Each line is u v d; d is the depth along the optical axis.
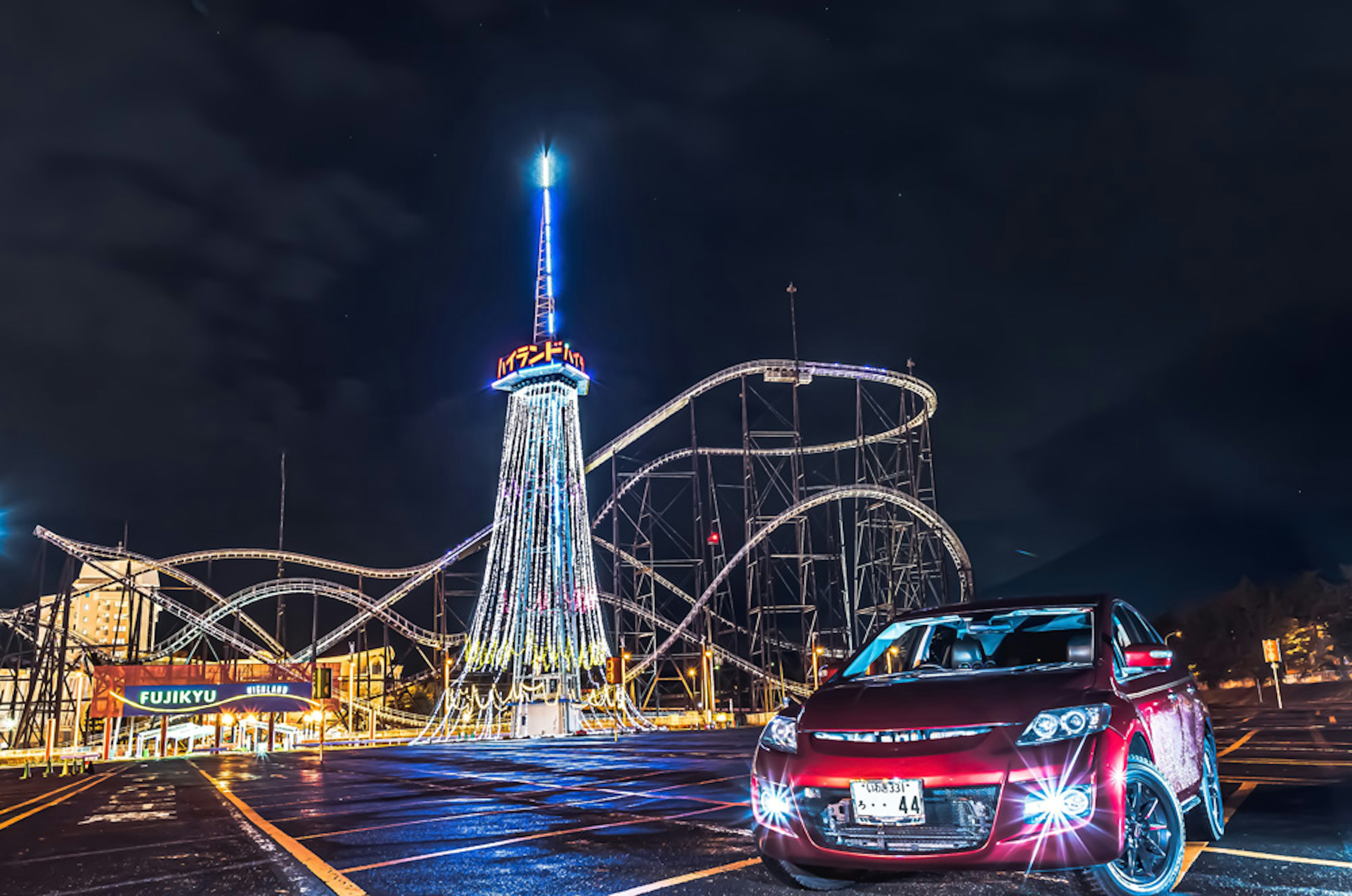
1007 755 5.57
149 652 77.56
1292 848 7.21
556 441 93.81
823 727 6.21
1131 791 5.82
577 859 8.25
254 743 64.94
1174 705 7.04
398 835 10.63
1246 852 7.12
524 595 88.62
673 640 72.75
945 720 5.84
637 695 81.62
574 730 79.44
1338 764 12.93
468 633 87.12
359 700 85.44
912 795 5.62
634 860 8.03
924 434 70.94
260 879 8.03
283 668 60.31
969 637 7.45
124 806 17.02
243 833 11.59
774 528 67.12
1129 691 6.40
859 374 71.19
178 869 8.88
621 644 74.00
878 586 65.88
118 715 56.31
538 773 20.53
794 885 6.41
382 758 35.81
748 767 18.38
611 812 11.77
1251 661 75.75
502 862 8.32
